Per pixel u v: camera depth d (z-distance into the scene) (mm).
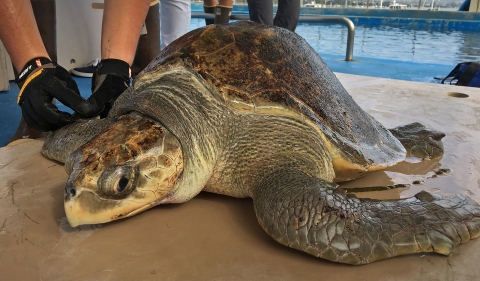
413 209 1546
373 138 2346
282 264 1455
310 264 1454
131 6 2557
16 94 5074
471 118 3424
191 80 1981
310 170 1800
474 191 2133
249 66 1981
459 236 1475
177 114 1789
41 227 1686
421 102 3910
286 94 1961
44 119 2295
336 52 9609
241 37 2086
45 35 3172
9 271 1402
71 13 5832
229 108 1949
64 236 1622
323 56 9016
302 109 1957
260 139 1896
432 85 4617
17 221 1729
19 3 2293
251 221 1758
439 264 1445
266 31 2191
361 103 3881
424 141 2658
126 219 1763
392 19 14883
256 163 1850
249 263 1460
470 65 5535
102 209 1547
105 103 2414
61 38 5840
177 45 2131
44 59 2334
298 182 1616
